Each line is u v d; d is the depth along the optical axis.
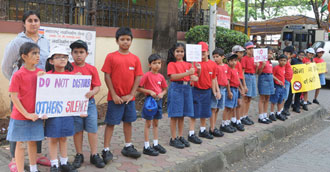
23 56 3.05
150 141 4.90
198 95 4.94
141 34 7.55
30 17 3.45
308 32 19.34
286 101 7.25
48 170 3.62
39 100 3.13
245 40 8.75
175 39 7.33
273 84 6.30
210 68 4.89
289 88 6.94
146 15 7.89
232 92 5.46
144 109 4.17
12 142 3.46
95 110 3.78
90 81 3.48
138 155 4.11
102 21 7.04
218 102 5.30
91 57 6.45
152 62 4.23
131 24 7.88
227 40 8.61
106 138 3.95
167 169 3.80
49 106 3.20
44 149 4.28
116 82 3.87
